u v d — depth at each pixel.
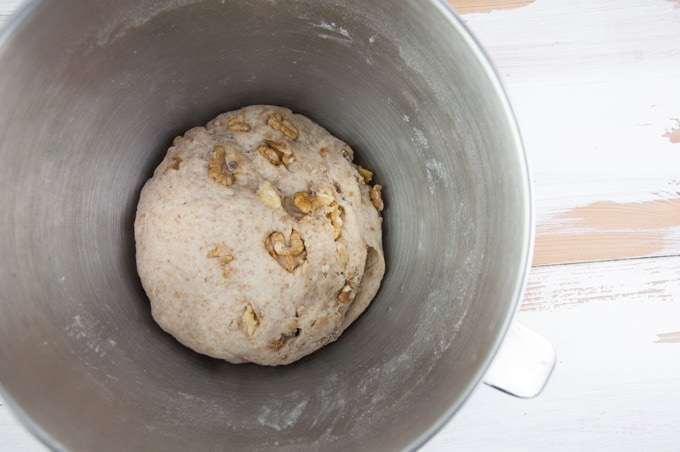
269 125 0.35
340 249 0.34
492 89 0.28
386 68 0.32
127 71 0.32
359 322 0.36
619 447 0.39
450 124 0.31
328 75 0.35
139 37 0.31
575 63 0.40
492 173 0.29
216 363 0.35
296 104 0.37
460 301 0.31
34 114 0.29
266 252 0.32
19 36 0.27
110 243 0.34
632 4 0.39
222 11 0.31
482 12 0.39
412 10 0.29
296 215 0.33
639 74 0.40
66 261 0.32
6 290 0.29
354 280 0.34
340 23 0.31
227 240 0.32
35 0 0.27
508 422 0.39
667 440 0.39
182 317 0.33
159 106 0.35
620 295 0.40
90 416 0.29
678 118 0.40
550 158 0.40
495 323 0.28
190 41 0.32
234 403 0.33
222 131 0.35
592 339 0.40
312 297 0.33
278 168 0.34
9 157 0.29
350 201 0.35
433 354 0.32
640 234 0.40
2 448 0.37
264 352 0.33
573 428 0.39
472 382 0.28
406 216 0.36
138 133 0.35
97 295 0.33
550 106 0.40
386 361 0.33
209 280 0.32
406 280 0.35
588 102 0.40
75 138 0.32
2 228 0.29
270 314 0.33
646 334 0.40
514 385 0.32
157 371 0.33
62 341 0.30
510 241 0.28
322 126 0.38
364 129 0.36
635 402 0.40
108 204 0.34
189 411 0.32
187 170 0.34
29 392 0.28
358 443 0.30
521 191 0.28
